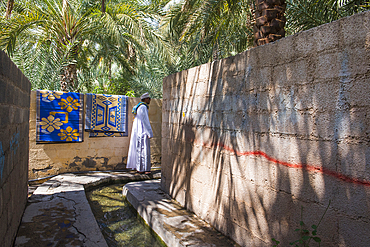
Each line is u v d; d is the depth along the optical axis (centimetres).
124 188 500
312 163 194
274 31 353
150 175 617
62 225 322
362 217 161
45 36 820
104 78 1245
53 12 796
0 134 210
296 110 208
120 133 654
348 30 171
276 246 223
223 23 638
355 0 466
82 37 919
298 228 204
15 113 282
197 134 362
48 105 580
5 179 232
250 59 260
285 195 217
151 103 691
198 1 575
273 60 230
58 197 428
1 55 211
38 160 573
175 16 640
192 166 373
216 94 319
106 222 378
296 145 208
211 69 330
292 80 211
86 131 620
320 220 187
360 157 163
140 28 815
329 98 182
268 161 236
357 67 166
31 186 530
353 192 167
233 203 283
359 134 164
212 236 294
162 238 313
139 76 1198
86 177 562
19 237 288
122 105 656
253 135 255
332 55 180
